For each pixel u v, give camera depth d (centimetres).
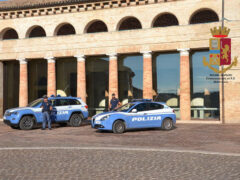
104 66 2844
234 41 2336
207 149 1190
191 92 2598
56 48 2791
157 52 2681
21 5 2819
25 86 2881
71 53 2750
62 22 2775
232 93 2331
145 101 1883
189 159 972
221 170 824
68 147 1219
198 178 745
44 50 2822
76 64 2933
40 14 2830
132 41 2595
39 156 1032
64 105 2103
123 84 2783
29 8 2831
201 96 2570
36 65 3059
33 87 3056
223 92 2352
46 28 2820
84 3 2686
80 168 852
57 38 2789
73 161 946
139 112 1795
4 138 1552
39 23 2839
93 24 2933
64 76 2980
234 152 1117
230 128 1961
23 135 1677
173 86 2636
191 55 2597
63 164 904
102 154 1064
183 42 2464
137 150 1143
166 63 2662
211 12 2616
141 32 2573
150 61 2559
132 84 2753
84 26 2719
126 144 1329
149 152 1101
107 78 2828
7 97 3116
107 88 2828
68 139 1501
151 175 773
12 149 1179
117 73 2666
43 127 1947
